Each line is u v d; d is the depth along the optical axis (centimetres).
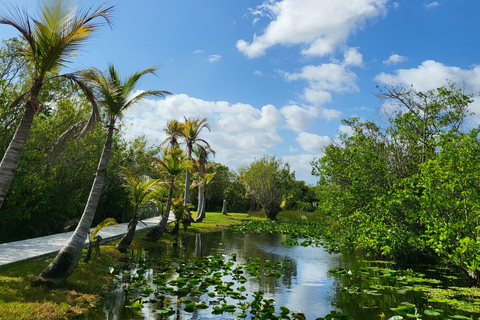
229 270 1016
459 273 994
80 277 783
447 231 796
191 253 1326
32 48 664
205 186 2961
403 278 927
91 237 927
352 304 696
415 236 1010
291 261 1223
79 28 668
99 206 1864
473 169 782
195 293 719
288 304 696
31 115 657
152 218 2498
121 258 1107
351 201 1217
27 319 511
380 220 1073
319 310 655
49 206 1395
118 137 1881
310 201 4506
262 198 3559
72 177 1512
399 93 1259
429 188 853
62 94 1489
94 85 798
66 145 1420
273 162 3741
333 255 1370
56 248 957
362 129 1359
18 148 634
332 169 1296
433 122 1134
